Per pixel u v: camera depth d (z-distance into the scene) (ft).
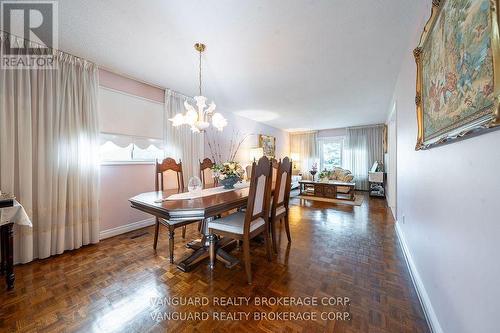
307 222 10.99
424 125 4.56
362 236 8.91
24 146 6.58
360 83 10.39
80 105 7.87
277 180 7.23
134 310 4.56
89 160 8.11
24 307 4.61
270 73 9.25
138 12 5.49
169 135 11.13
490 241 2.27
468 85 2.55
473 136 2.64
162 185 8.50
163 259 6.91
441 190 3.80
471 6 2.48
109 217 9.02
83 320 4.26
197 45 7.01
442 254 3.71
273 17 5.68
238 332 3.97
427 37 4.19
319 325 4.13
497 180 2.15
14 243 6.51
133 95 9.83
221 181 8.27
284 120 19.40
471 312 2.68
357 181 22.15
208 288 5.35
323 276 5.86
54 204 7.17
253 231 6.03
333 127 23.11
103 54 7.65
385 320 4.24
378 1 5.17
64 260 6.83
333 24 6.00
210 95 12.28
